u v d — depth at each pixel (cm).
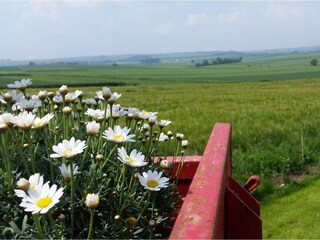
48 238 144
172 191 213
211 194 160
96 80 10475
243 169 926
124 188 184
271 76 11831
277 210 704
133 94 4578
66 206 170
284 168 946
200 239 121
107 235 164
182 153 243
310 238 578
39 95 224
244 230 209
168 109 2431
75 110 228
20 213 165
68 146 157
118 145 194
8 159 165
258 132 1312
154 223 167
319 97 2972
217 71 15988
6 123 164
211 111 2055
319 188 807
